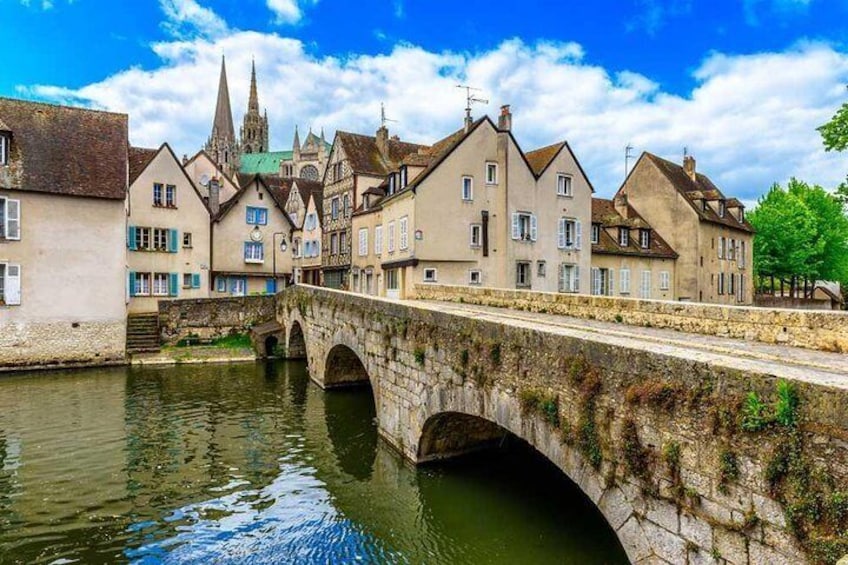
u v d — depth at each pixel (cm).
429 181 2614
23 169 2309
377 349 1328
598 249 3225
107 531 941
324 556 857
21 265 2275
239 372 2322
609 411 609
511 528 927
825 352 817
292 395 1908
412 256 2586
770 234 4150
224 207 3628
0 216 2253
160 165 3183
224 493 1098
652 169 3725
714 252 3719
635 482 572
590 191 3131
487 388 842
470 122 2914
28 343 2289
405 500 1037
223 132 9400
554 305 1481
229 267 3588
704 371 509
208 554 867
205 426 1551
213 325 2741
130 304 3058
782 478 439
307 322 2194
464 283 2683
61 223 2347
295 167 8550
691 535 512
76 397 1869
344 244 3416
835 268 4206
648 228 3503
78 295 2372
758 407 457
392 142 3516
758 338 948
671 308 1113
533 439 731
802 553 423
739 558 470
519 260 2817
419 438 1112
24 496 1080
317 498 1068
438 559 839
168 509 1027
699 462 506
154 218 3153
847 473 400
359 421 1593
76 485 1136
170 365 2461
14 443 1389
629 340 633
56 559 851
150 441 1416
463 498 1032
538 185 2908
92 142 2547
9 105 2470
